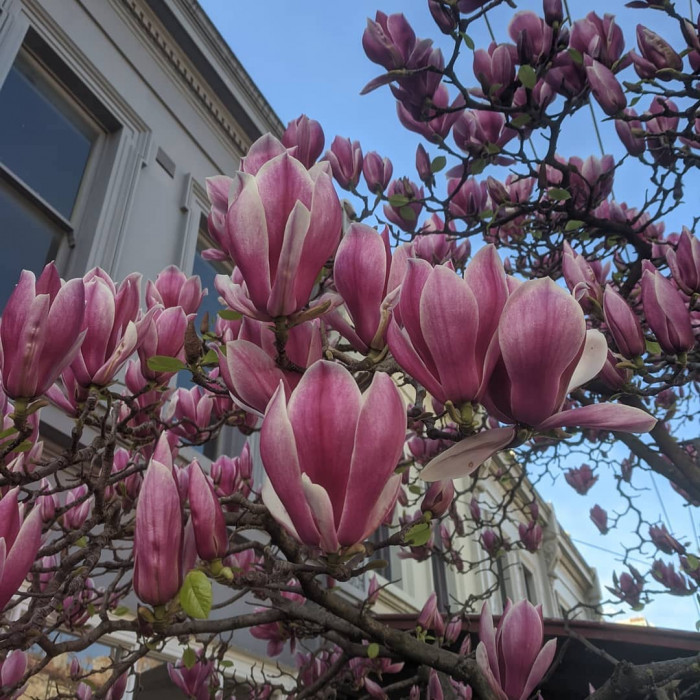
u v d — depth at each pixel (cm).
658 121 301
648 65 241
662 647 300
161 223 576
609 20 251
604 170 301
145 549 96
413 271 85
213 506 112
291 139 150
